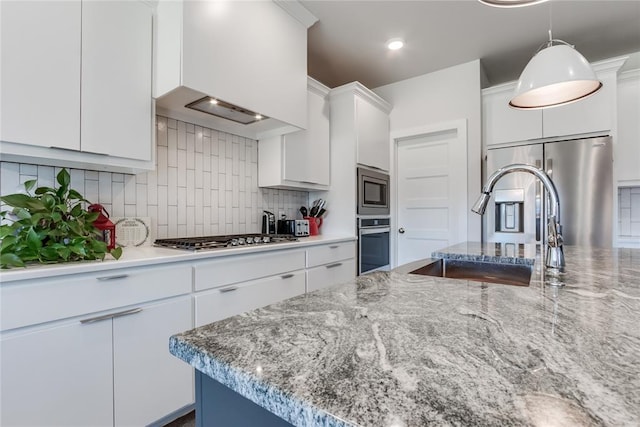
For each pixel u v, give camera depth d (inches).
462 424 12.3
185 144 85.8
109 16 61.2
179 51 64.5
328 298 30.9
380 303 29.1
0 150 49.3
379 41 106.3
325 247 98.1
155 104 72.4
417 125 131.2
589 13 92.2
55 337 45.3
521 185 105.7
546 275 42.6
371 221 123.6
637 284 37.0
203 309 63.5
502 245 85.5
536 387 14.9
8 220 57.6
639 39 106.6
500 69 128.9
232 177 98.3
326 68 124.9
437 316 25.3
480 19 94.7
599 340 20.5
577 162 98.9
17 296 42.3
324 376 16.2
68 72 55.6
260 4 80.5
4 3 49.0
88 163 60.3
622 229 120.0
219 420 20.7
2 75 48.8
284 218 114.6
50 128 53.6
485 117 119.3
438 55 115.6
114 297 51.1
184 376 60.3
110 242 63.9
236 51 74.5
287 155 101.7
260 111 80.4
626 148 107.3
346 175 117.0
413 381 15.5
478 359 17.8
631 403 13.5
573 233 98.8
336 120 119.8
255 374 16.5
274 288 79.4
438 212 129.9
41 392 44.1
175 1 65.5
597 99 99.9
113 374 51.0
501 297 31.2
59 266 46.7
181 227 84.5
